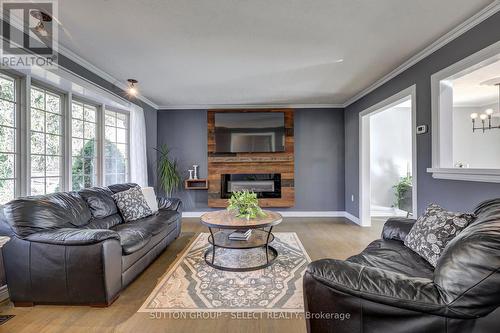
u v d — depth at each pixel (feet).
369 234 13.10
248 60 9.62
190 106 17.17
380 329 3.74
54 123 9.73
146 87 13.00
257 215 9.87
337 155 17.38
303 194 17.46
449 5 6.38
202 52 8.92
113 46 8.44
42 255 6.41
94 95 10.93
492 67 11.02
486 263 3.16
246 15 6.71
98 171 12.32
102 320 6.04
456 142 18.16
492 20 6.56
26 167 8.04
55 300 6.50
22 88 8.04
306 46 8.51
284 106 17.16
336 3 6.25
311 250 10.69
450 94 8.45
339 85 12.87
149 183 16.19
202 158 17.49
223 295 7.13
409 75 10.00
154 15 6.66
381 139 17.84
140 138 14.44
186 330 5.70
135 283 7.88
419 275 5.05
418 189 9.64
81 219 8.21
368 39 8.08
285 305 6.63
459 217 5.58
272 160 17.04
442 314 3.39
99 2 6.10
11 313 6.30
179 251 10.72
